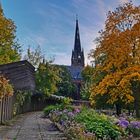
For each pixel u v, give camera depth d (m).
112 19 29.75
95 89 29.06
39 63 59.97
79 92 93.81
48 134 15.59
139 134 17.12
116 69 28.86
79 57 158.12
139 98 29.03
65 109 27.75
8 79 19.98
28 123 22.94
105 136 13.77
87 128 13.97
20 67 19.09
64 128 16.67
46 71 59.72
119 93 28.75
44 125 21.31
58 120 22.38
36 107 55.62
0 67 18.73
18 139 13.32
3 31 29.34
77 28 160.88
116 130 14.69
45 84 59.09
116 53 28.14
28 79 21.83
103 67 29.95
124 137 16.14
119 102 34.88
